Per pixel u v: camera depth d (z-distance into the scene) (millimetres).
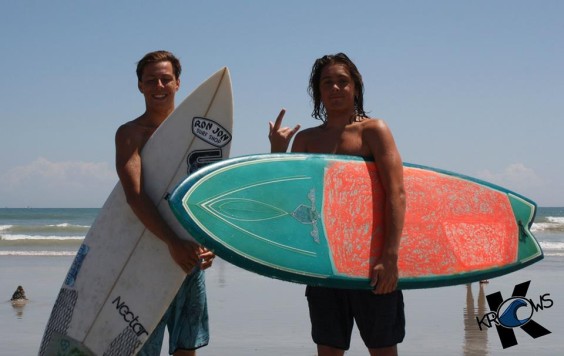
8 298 9180
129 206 3922
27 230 31422
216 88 3965
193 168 3869
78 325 3875
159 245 3828
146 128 3896
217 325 7152
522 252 3797
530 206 3953
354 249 3322
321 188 3410
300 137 3697
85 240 3988
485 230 3742
